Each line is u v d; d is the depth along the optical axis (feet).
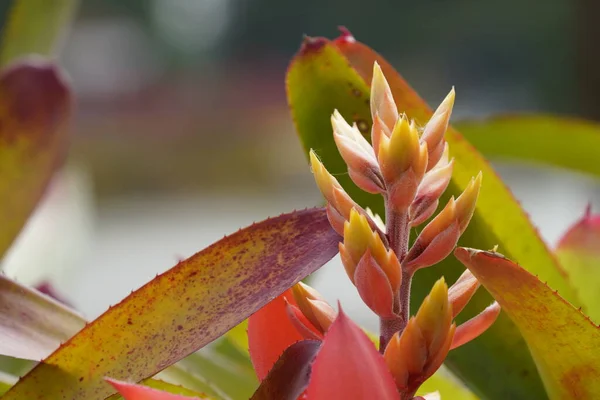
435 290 2.02
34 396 2.18
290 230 2.22
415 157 2.04
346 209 2.08
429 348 2.03
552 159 3.47
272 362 2.24
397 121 2.04
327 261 2.18
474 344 2.59
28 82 3.27
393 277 2.03
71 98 3.33
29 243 4.49
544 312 2.10
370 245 2.02
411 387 2.05
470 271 2.10
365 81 2.61
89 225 4.79
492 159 3.50
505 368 2.57
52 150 3.32
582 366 2.15
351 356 1.93
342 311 1.94
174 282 2.20
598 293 2.89
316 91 2.64
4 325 2.32
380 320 2.10
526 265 2.60
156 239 15.07
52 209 4.69
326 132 2.65
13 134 3.26
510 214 2.57
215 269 2.20
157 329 2.19
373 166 2.09
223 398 2.69
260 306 2.16
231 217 16.44
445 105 2.09
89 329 2.18
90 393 2.18
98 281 12.44
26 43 4.06
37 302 2.39
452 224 2.06
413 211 2.11
